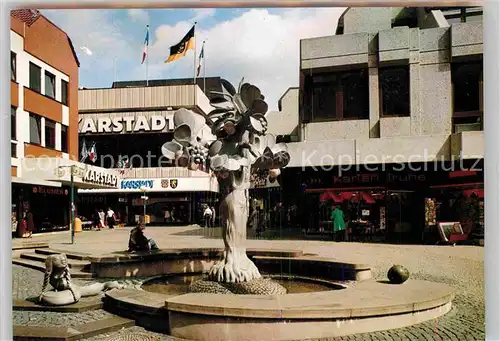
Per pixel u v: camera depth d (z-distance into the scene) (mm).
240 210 7891
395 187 18906
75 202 29391
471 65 17875
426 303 6234
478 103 17797
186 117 7863
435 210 18000
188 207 37719
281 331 5504
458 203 17719
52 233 25797
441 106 18016
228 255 7867
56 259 7312
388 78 18562
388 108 18531
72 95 29375
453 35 17766
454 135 17000
